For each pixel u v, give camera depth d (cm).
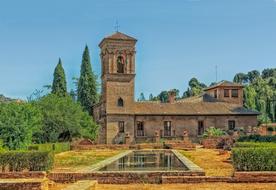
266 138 5253
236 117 8031
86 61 9950
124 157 4141
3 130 4272
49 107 6412
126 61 7725
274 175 2195
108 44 7650
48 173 2314
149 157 4162
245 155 2364
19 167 2536
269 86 13138
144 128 7725
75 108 6694
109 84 7638
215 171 2673
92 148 6159
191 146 6066
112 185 2203
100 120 8000
